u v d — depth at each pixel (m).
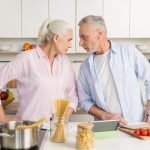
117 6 3.65
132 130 1.76
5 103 2.89
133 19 3.67
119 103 2.13
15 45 3.92
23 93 2.19
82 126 1.47
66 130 1.62
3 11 3.61
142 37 3.71
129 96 2.14
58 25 2.10
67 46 2.14
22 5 3.62
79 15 3.64
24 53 2.19
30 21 3.64
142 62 2.19
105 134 1.65
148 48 3.78
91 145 1.48
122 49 2.21
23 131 1.34
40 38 2.20
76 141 1.50
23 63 2.15
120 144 1.56
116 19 3.66
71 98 2.27
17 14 3.63
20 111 2.20
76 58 3.96
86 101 2.26
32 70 2.15
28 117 2.16
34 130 1.39
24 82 2.18
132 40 3.99
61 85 2.21
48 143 1.58
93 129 1.63
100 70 2.18
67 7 3.64
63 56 2.29
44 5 3.63
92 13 3.64
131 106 2.14
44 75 2.15
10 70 2.12
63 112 1.61
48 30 2.14
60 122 1.60
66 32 2.10
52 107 2.15
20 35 3.65
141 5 3.66
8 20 3.62
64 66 2.25
